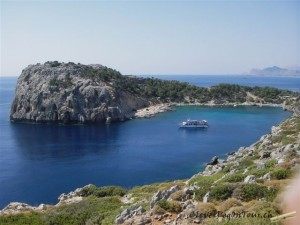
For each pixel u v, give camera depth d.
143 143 132.75
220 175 50.94
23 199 76.12
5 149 124.25
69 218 35.47
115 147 126.44
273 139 78.44
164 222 24.55
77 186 84.50
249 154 68.44
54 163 105.00
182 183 51.94
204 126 166.25
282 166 36.31
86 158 110.75
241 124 173.00
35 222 35.09
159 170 96.25
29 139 143.62
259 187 26.95
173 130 161.12
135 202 41.28
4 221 36.16
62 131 165.50
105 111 198.88
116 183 86.25
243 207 23.20
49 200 75.50
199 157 109.81
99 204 43.16
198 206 24.70
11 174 94.06
